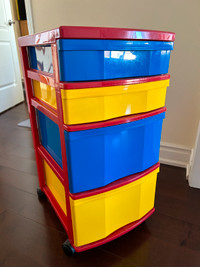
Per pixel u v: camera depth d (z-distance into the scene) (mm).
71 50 502
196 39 1057
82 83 529
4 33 2328
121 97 598
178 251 752
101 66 542
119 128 617
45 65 672
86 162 612
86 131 574
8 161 1364
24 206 970
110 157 648
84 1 1197
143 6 1097
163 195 1033
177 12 1049
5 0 2324
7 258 730
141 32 562
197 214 917
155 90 667
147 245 775
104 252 749
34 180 1165
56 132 731
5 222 879
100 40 516
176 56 1116
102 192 658
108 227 733
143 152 720
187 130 1218
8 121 2098
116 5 1143
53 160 816
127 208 756
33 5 1328
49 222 877
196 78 1114
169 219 890
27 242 789
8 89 2463
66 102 537
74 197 627
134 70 601
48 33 543
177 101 1189
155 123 717
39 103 778
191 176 1080
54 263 712
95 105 565
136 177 719
